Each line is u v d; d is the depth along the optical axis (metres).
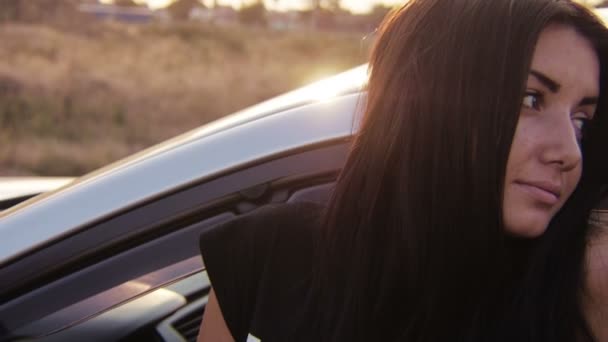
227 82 19.28
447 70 1.04
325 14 41.25
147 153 1.62
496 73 1.00
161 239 1.45
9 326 1.41
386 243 1.11
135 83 17.48
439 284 1.04
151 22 32.34
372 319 1.10
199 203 1.46
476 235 1.02
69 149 11.55
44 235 1.45
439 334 1.05
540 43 1.01
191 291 1.77
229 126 1.56
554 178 0.99
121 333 1.54
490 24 1.02
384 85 1.14
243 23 39.81
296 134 1.50
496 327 1.01
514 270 1.04
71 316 1.43
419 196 1.05
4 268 1.42
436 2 1.10
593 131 1.08
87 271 1.44
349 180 1.17
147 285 1.44
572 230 1.02
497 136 1.00
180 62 22.09
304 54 27.41
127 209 1.45
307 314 1.15
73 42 22.64
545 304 0.99
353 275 1.12
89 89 15.72
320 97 1.57
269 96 18.55
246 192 1.47
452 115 1.03
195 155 1.50
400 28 1.14
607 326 0.98
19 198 2.41
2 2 25.39
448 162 1.03
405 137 1.08
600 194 1.06
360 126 1.18
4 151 10.85
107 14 40.19
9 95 14.02
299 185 1.48
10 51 19.50
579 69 1.01
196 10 39.75
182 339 1.66
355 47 28.61
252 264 1.23
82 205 1.47
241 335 1.24
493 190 1.00
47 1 26.47
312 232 1.21
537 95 1.01
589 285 0.99
